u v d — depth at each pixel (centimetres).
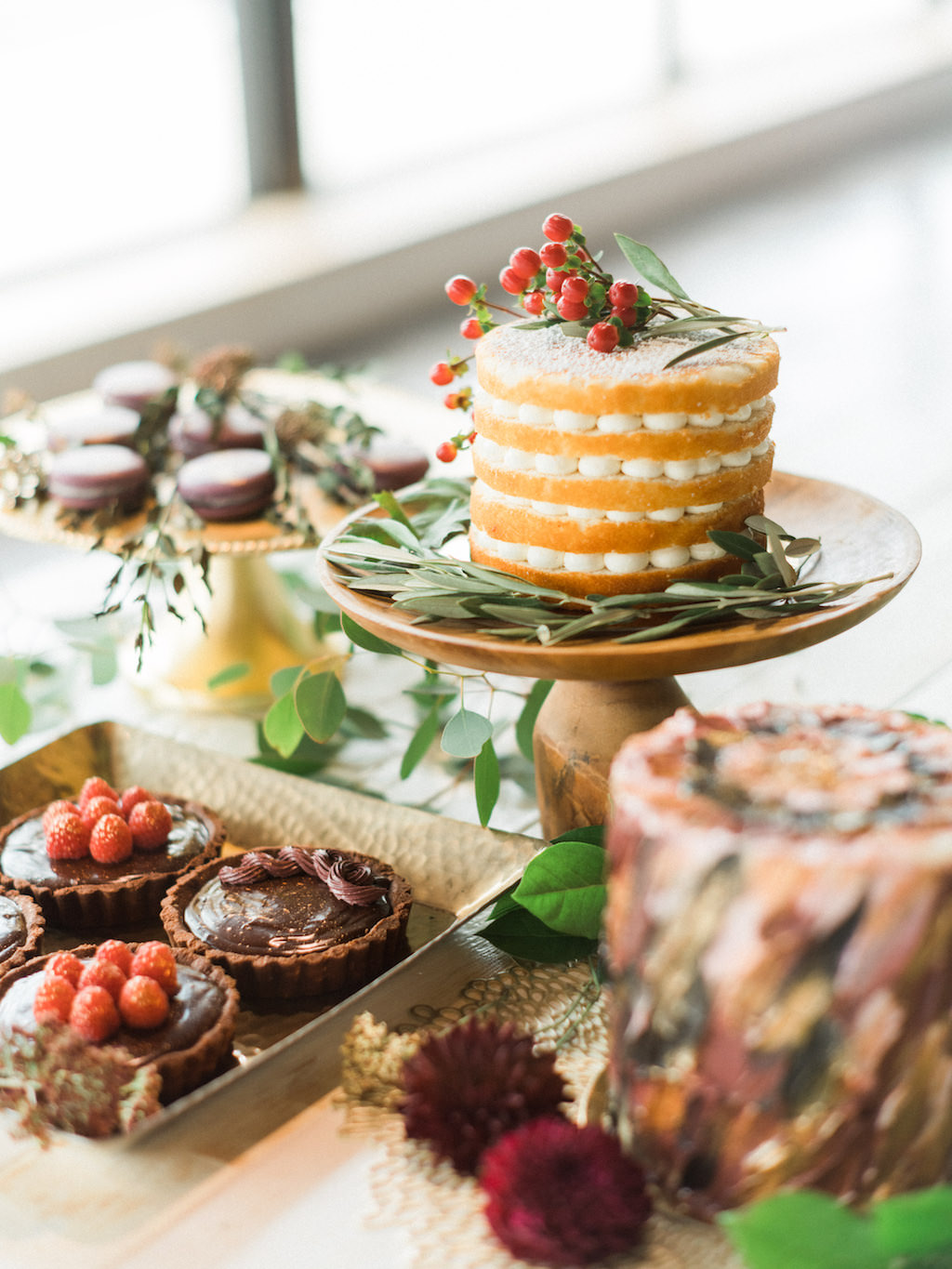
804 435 186
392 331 331
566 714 106
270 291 300
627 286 98
